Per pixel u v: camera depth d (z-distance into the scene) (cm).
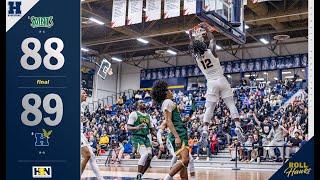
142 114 668
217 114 1798
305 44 2327
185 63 2675
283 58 2381
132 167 1435
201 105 2095
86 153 667
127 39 2112
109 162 1644
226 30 642
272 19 1812
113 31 2125
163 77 2738
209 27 557
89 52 2458
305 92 1920
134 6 1331
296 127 1378
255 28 2058
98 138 1811
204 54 549
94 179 865
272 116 1722
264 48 2444
